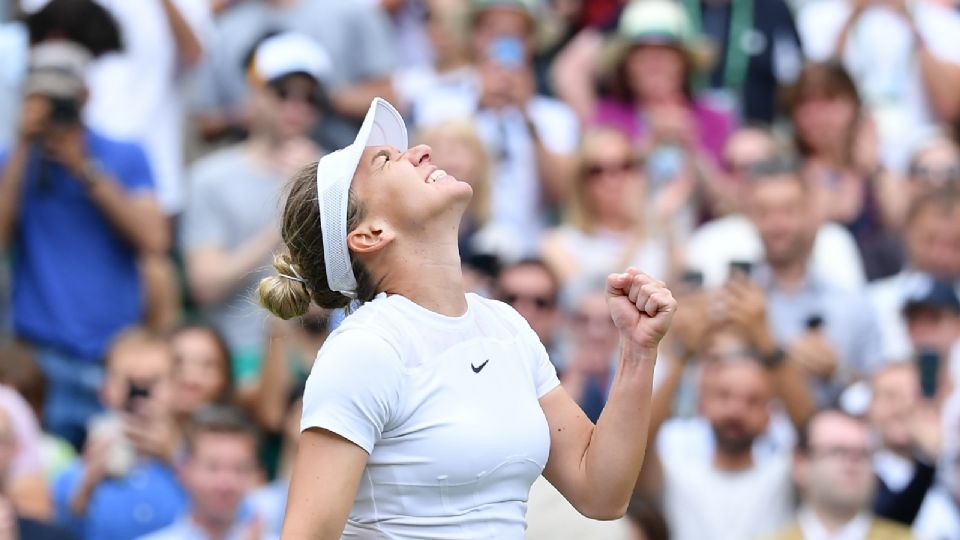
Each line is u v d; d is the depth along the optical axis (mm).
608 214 28516
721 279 27234
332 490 11797
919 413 24719
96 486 23531
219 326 26953
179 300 29016
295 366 24438
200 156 31547
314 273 13062
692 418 24953
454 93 30688
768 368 23688
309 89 28250
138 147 28094
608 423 12664
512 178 29797
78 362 26984
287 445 23672
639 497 21297
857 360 27156
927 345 26531
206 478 22531
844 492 22469
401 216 12523
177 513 23609
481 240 27344
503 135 29906
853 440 22531
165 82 30422
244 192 27891
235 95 31375
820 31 34531
